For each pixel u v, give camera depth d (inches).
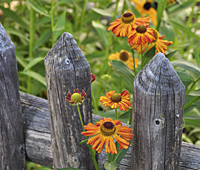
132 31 31.8
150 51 32.5
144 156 30.5
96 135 29.2
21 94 36.2
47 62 31.2
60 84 31.2
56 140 33.4
